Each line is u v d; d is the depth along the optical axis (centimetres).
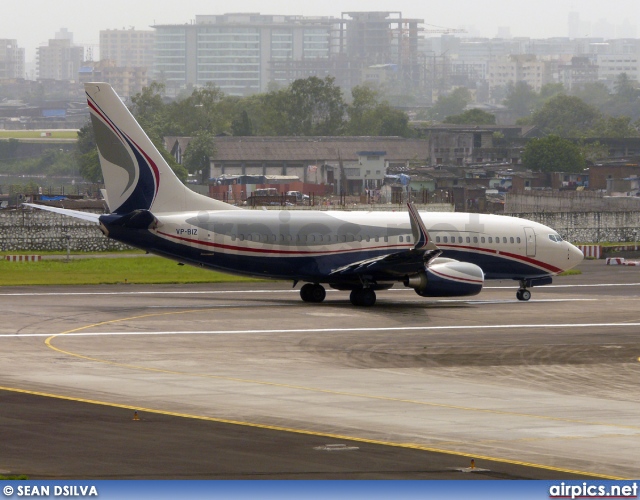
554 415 10162
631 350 14775
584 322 17725
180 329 15962
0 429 8756
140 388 11038
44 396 10375
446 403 10662
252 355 13700
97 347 14075
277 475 7431
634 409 10644
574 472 7762
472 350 14500
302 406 10225
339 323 17000
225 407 10056
